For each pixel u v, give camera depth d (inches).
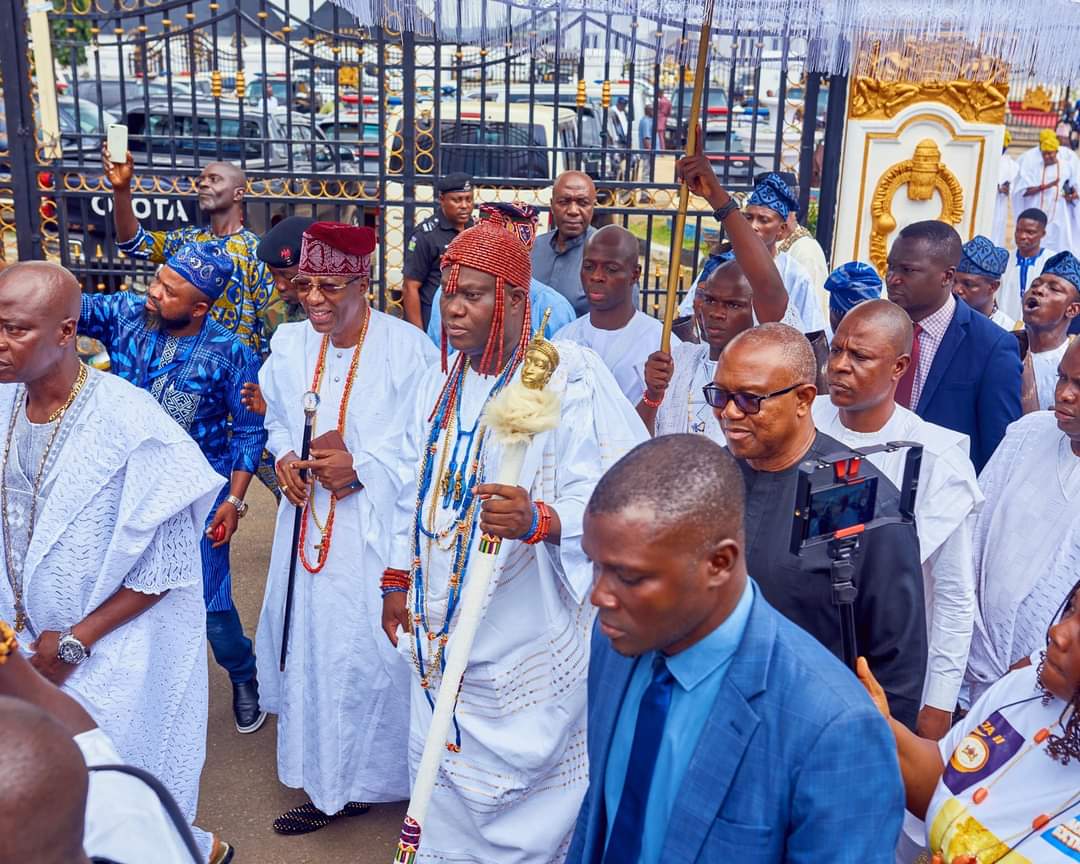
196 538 128.0
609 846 76.9
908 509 98.7
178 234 228.7
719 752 70.9
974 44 140.6
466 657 100.7
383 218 285.9
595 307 181.5
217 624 169.6
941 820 82.3
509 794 125.1
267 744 174.2
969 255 223.0
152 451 119.7
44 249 286.0
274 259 195.3
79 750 51.5
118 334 164.7
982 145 311.3
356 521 148.8
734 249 149.5
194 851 68.2
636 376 180.5
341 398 153.6
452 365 131.9
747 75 403.2
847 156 311.9
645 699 75.3
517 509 106.3
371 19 176.9
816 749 68.3
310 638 150.4
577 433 122.3
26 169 279.6
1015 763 80.6
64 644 118.8
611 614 69.1
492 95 372.2
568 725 126.1
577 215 237.8
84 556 118.8
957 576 118.5
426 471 128.8
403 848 94.7
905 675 100.7
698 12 153.1
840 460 89.0
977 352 163.5
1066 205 424.8
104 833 63.6
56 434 118.4
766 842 70.4
